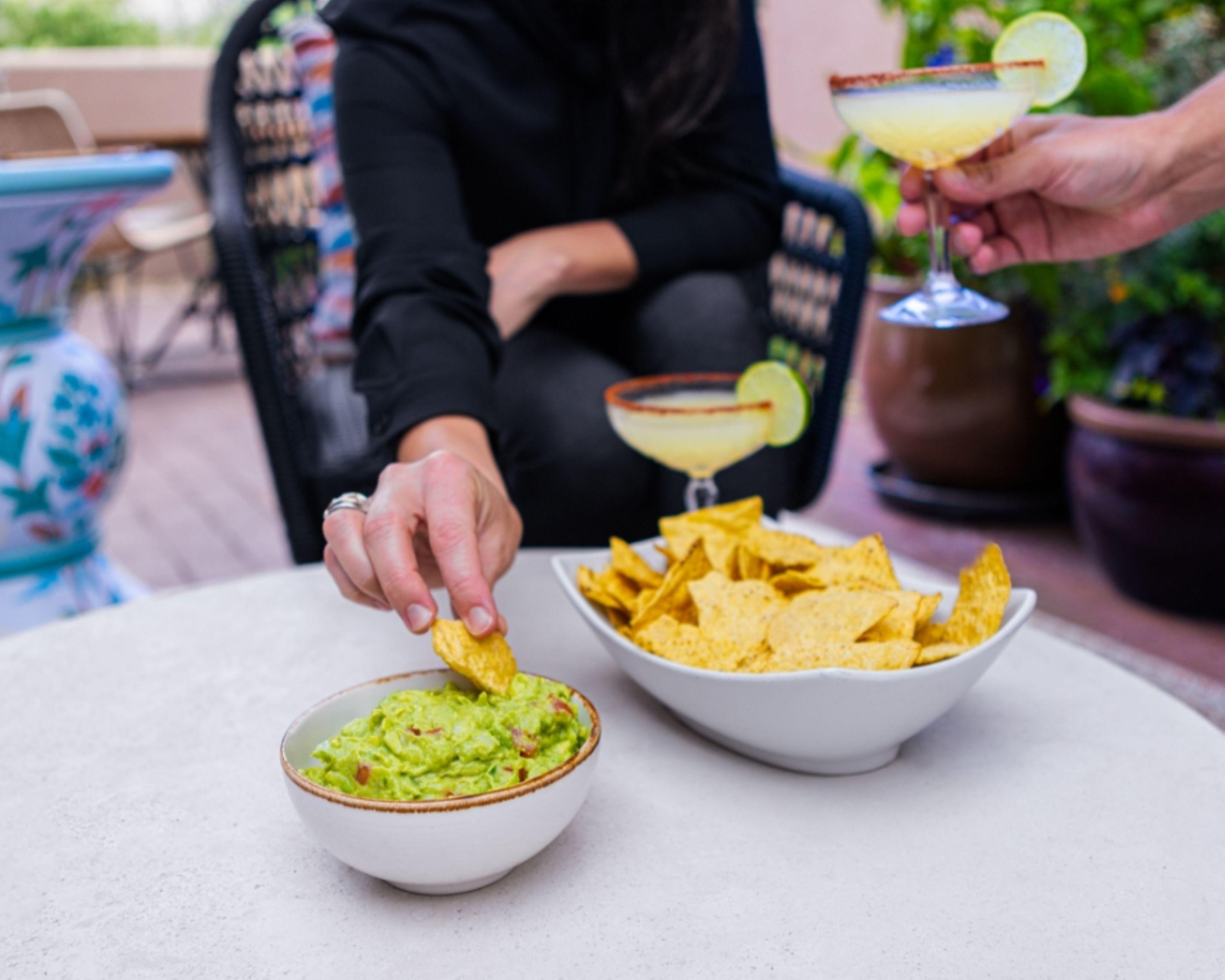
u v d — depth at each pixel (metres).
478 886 0.68
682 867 0.70
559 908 0.66
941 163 1.12
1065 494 3.03
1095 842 0.72
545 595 1.16
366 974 0.61
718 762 0.83
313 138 2.04
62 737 0.89
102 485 2.11
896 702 0.73
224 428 4.43
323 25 2.08
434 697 0.70
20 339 1.97
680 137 1.58
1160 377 2.35
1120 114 2.28
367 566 0.79
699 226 1.58
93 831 0.76
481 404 1.11
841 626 0.79
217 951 0.63
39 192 1.80
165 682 0.98
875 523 3.06
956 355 2.81
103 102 4.50
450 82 1.49
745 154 1.68
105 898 0.69
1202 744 0.85
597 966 0.61
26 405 1.94
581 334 1.75
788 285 2.01
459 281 1.26
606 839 0.73
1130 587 2.48
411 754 0.66
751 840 0.73
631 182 1.63
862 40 4.06
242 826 0.76
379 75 1.45
